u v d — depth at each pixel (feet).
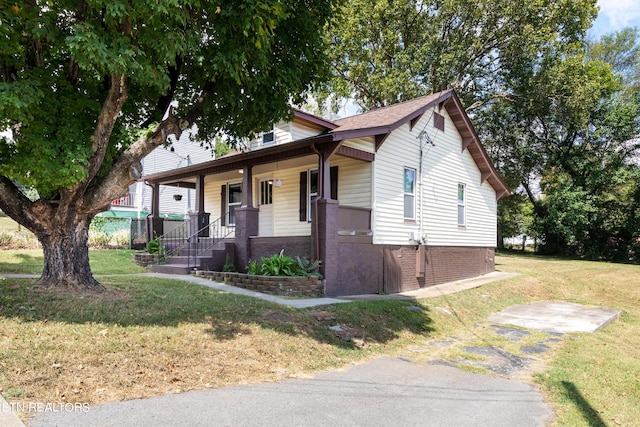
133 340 16.83
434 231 43.93
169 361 16.01
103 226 58.49
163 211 72.74
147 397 13.37
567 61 70.59
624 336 28.91
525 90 76.18
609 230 79.30
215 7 19.01
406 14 75.92
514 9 69.51
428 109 42.50
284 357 18.61
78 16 18.21
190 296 24.94
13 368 13.32
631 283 52.24
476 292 40.42
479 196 54.39
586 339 26.53
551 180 90.33
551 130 84.43
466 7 73.31
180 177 48.62
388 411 13.89
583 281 52.44
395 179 38.52
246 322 21.36
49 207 21.34
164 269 38.45
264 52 20.04
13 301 19.12
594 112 79.20
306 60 24.85
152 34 17.10
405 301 32.48
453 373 19.01
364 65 77.30
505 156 86.99
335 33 75.10
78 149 17.95
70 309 18.98
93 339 16.25
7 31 15.53
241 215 38.96
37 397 12.22
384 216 37.06
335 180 38.47
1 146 18.80
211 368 16.30
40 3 16.63
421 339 25.53
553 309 37.60
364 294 34.65
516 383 18.07
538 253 92.38
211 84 23.68
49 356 14.42
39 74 18.16
